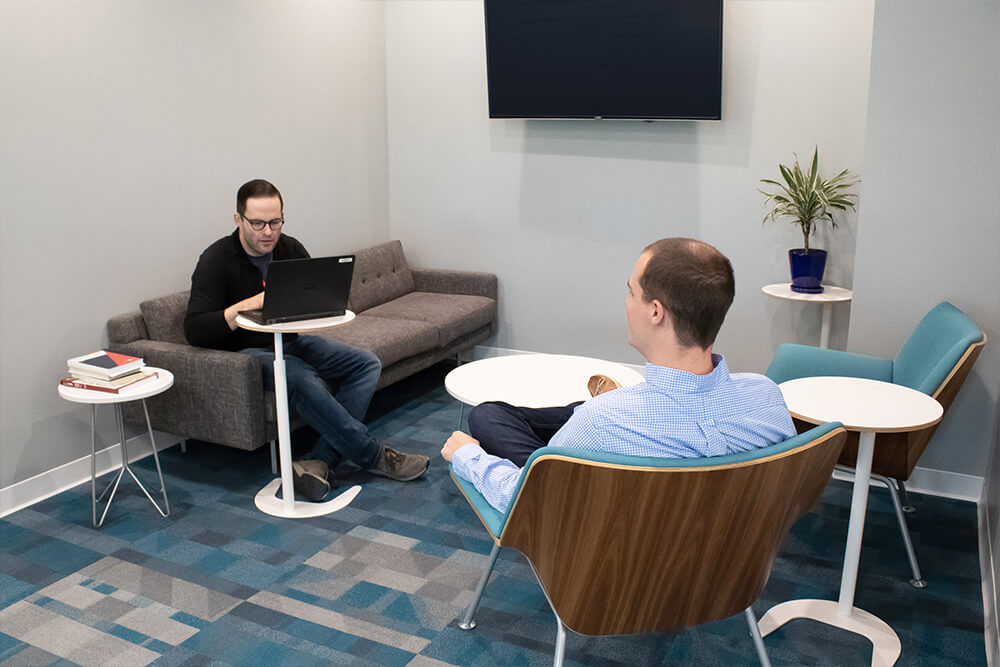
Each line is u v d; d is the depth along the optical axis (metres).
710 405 1.62
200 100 3.88
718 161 4.32
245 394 3.27
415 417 4.21
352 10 4.75
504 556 2.89
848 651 2.37
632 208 4.58
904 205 3.16
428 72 4.95
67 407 3.42
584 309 4.84
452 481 3.48
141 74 3.58
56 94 3.25
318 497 3.25
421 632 2.46
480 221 5.01
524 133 4.76
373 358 3.65
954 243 3.12
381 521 3.13
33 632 2.46
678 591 1.78
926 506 3.24
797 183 3.86
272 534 3.03
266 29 4.20
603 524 1.64
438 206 5.11
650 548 1.68
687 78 4.15
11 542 2.98
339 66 4.71
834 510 3.20
